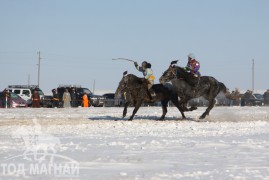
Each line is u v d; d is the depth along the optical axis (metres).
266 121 28.53
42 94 56.97
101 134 19.69
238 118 30.98
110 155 12.88
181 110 28.55
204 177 9.82
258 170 10.72
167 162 11.80
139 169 10.77
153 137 18.25
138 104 27.47
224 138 17.88
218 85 28.88
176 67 27.78
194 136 18.75
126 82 27.23
